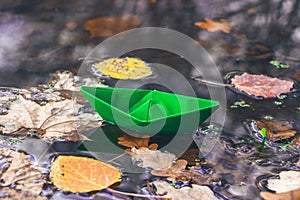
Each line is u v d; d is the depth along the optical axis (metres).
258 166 1.39
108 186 1.27
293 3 2.75
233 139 1.51
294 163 1.41
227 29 2.38
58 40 2.14
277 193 1.28
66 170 1.32
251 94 1.78
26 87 1.73
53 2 2.54
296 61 2.07
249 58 2.08
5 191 1.23
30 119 1.54
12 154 1.38
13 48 2.04
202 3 2.70
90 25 2.31
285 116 1.65
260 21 2.49
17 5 2.46
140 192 1.26
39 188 1.25
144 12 2.51
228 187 1.30
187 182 1.31
